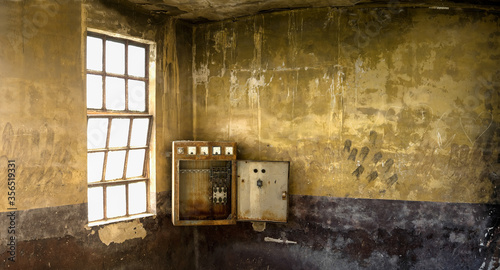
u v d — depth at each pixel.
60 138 3.95
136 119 4.80
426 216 4.62
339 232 4.89
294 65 5.05
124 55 4.71
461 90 4.55
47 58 3.85
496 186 4.46
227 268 5.39
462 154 4.54
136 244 4.72
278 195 4.91
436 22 4.59
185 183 5.01
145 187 5.00
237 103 5.32
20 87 3.65
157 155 4.96
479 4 4.49
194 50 5.46
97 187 4.46
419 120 4.64
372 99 4.76
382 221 4.74
